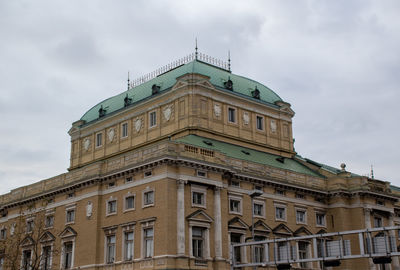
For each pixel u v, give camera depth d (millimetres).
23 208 76938
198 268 56062
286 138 82562
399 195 84312
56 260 67562
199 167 59344
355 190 74062
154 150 59500
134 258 57969
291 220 69062
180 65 83500
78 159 85938
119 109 81375
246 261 62000
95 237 62656
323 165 81750
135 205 59844
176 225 56094
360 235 40781
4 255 69938
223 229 60156
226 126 74250
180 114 71938
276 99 84312
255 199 65688
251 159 70000
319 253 70375
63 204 69625
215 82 76375
